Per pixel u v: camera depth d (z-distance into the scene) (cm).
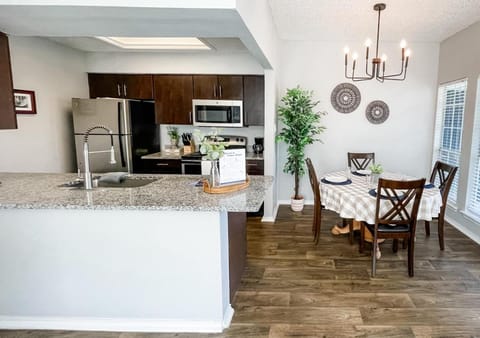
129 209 200
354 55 338
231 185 235
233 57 468
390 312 238
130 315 224
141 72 477
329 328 221
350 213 301
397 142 493
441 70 462
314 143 504
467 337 211
